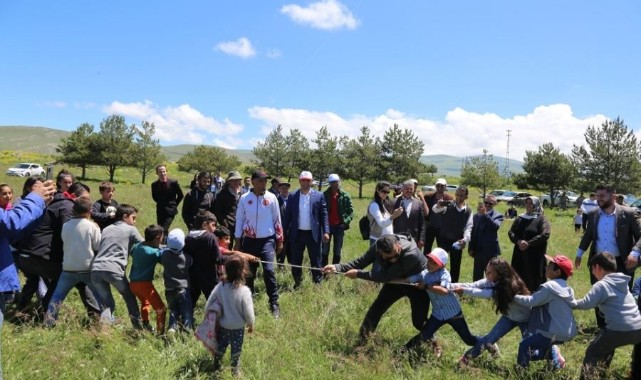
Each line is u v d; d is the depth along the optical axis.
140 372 4.45
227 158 52.06
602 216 6.70
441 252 5.49
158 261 5.82
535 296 5.05
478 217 8.16
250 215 6.93
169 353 4.89
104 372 4.40
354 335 5.73
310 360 5.01
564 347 6.02
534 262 7.39
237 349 4.75
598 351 4.89
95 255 5.80
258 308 6.68
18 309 6.11
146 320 5.88
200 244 5.87
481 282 5.55
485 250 8.04
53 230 6.07
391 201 8.04
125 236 5.89
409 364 5.09
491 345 5.34
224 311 4.68
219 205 8.67
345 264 5.96
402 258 5.37
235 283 4.70
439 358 5.34
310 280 8.02
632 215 6.43
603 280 4.86
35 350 4.80
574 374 5.04
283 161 44.38
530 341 5.04
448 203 8.37
